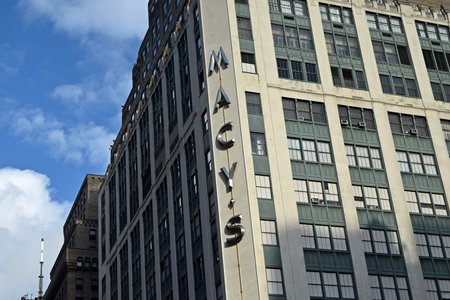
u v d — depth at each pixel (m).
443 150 77.06
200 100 74.75
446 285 69.38
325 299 64.06
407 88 79.62
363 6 82.69
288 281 63.47
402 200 72.25
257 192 66.94
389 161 74.00
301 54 76.38
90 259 128.25
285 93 73.25
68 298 124.00
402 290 67.38
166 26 98.62
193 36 79.00
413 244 70.12
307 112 73.31
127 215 96.44
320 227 67.38
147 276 85.38
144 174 91.25
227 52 73.50
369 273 67.00
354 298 65.06
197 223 72.31
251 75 72.88
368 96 76.88
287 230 65.81
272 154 69.31
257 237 64.56
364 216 69.88
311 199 68.44
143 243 88.38
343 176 70.94
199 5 77.62
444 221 72.94
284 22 77.56
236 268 63.88
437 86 81.31
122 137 103.56
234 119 70.06
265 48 74.88
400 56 81.38
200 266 70.19
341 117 74.50
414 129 77.19
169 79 86.06
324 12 80.38
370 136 74.69
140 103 96.69
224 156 68.81
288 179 68.62
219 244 65.75
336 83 76.25
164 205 82.62
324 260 65.88
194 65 77.50
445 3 89.62
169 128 83.62
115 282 98.06
